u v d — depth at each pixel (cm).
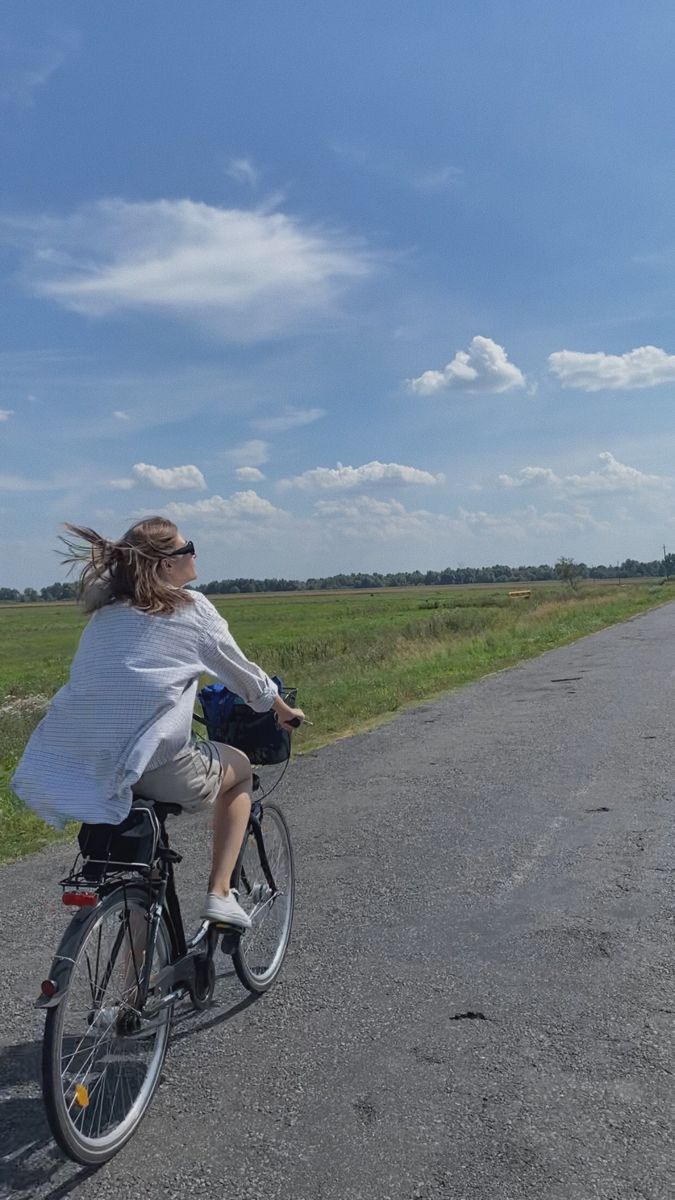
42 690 2141
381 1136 283
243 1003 381
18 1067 335
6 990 405
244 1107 303
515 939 432
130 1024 294
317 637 3319
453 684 1550
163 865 320
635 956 406
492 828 628
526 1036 341
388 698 1343
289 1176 266
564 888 499
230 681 338
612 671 1591
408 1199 253
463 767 841
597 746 900
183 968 323
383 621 4859
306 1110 299
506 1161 268
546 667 1739
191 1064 333
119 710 305
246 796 353
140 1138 289
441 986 387
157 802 318
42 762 306
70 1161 279
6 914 514
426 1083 312
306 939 446
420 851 582
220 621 336
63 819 302
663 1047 328
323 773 856
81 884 291
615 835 593
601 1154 269
